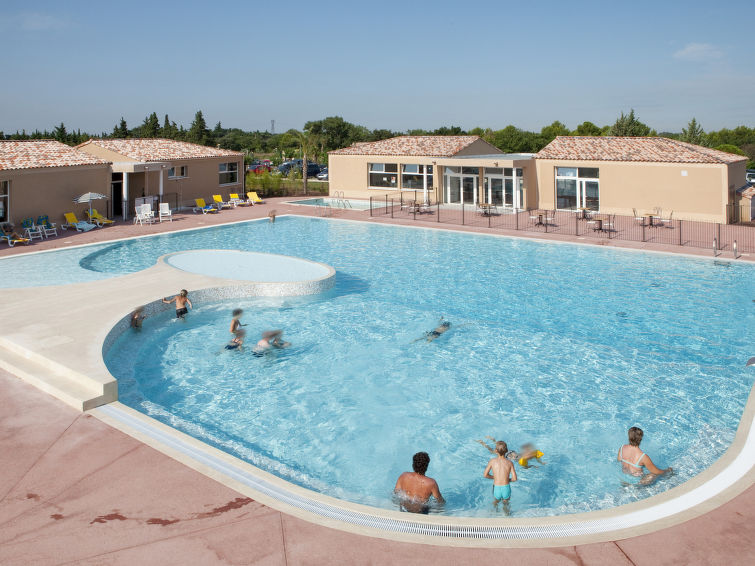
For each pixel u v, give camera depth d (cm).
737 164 3153
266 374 1330
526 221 3209
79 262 2395
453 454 1015
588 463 977
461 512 845
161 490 782
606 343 1499
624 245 2550
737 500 747
